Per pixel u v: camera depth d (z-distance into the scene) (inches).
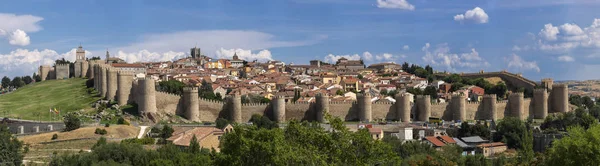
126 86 7268.7
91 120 6545.3
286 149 3097.9
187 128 5915.4
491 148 6353.3
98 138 5255.9
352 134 3218.5
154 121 6668.3
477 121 7539.4
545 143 6599.4
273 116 7436.0
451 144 6171.3
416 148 5615.2
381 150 3198.8
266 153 3213.6
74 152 4660.4
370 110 7632.9
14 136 5246.1
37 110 7647.6
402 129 6471.5
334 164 3053.6
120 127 5777.6
